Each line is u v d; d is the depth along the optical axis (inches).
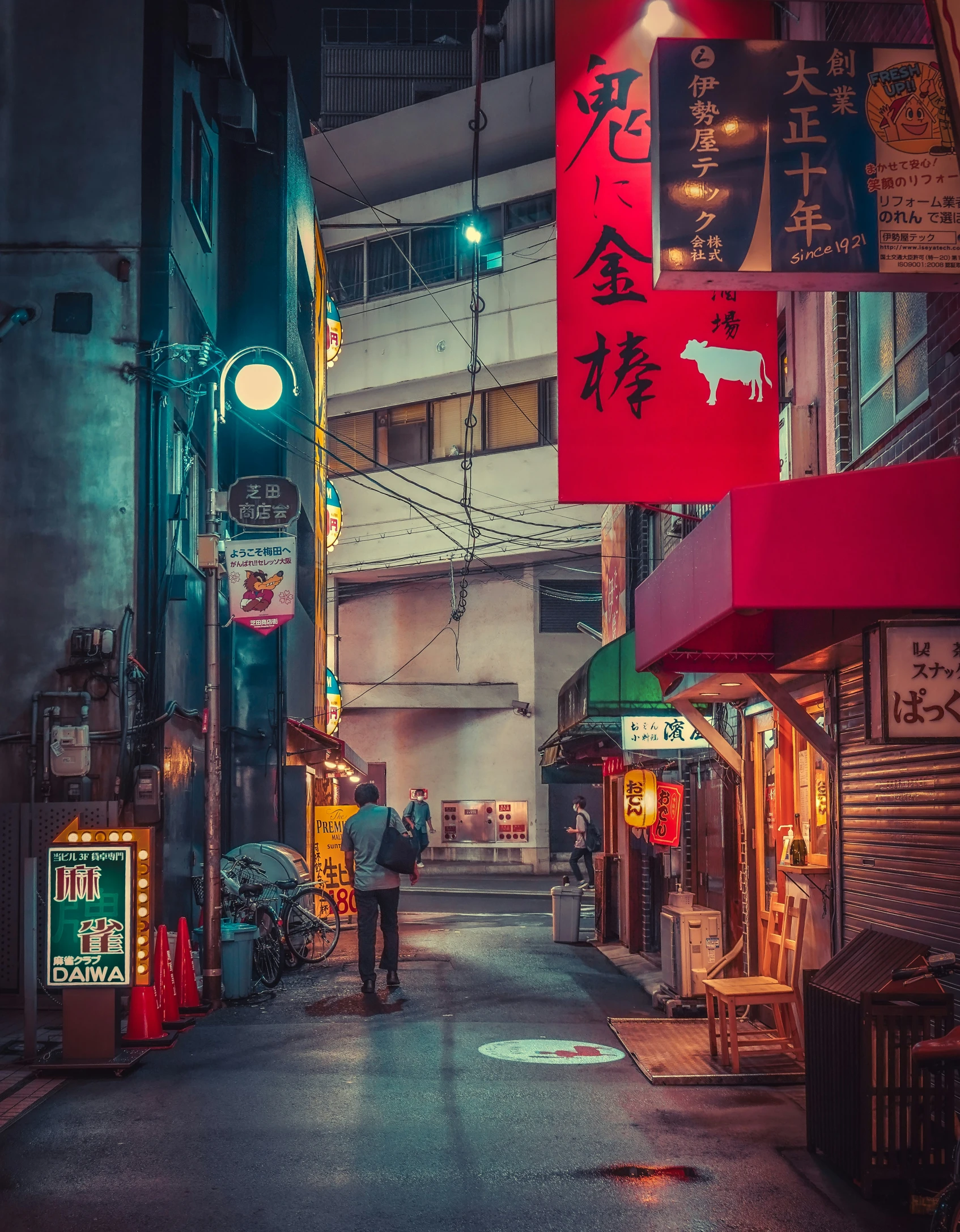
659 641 308.3
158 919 480.7
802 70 259.1
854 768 304.7
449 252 1330.0
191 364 559.2
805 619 297.3
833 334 351.3
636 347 332.5
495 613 1339.8
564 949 626.2
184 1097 298.5
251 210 754.2
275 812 729.0
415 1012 422.6
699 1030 378.6
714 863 463.8
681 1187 228.7
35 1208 217.2
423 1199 221.9
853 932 303.6
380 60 1493.6
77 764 473.4
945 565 219.1
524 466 1268.5
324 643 1024.2
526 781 1309.1
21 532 496.1
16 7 527.8
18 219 514.3
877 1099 222.8
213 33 559.2
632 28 342.6
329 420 1403.8
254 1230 206.1
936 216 253.6
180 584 533.0
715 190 256.1
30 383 504.7
